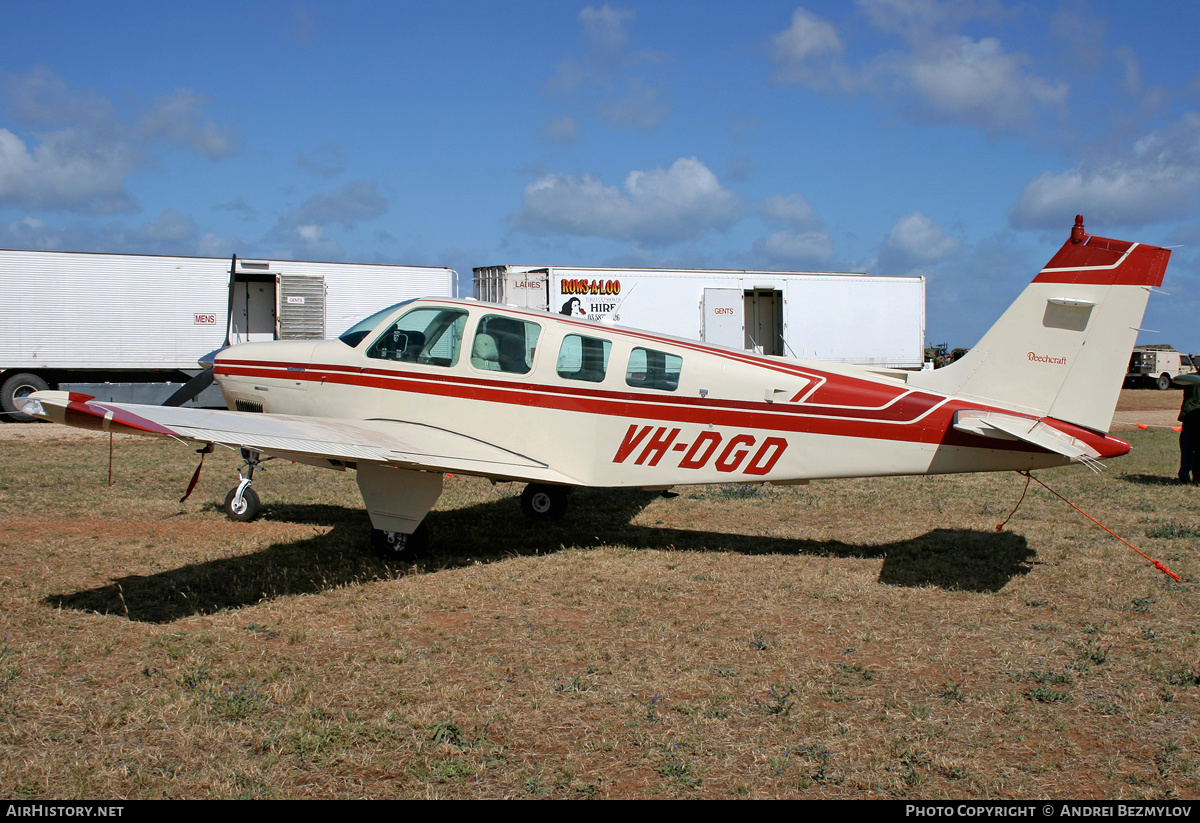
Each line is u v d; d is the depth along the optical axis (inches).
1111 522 309.4
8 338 638.5
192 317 685.3
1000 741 135.3
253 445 206.8
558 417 264.1
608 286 773.9
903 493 375.2
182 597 207.9
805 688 155.2
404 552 249.0
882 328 884.0
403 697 149.8
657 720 141.9
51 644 173.9
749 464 254.5
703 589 220.7
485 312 272.1
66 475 394.3
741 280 821.9
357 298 724.0
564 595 215.0
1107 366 232.1
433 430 268.4
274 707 145.3
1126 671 163.8
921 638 183.3
